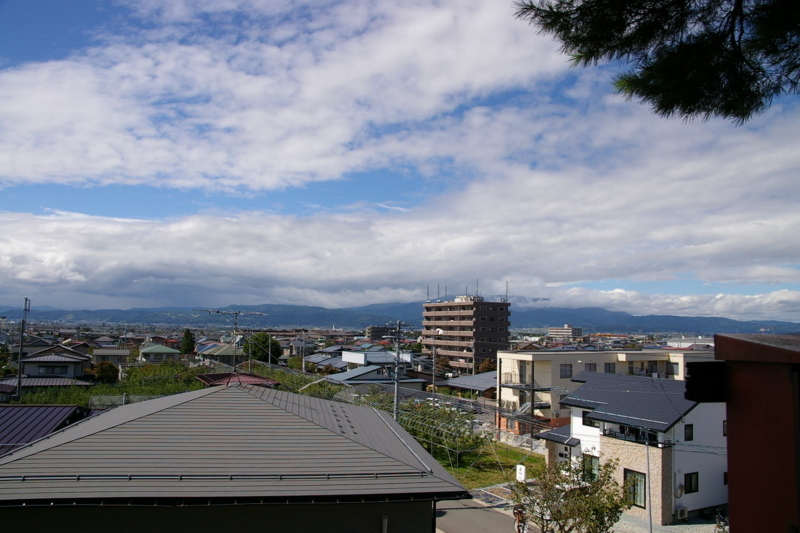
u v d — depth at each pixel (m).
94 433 7.30
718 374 2.30
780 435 1.99
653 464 16.09
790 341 2.09
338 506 6.77
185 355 63.88
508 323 72.31
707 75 4.38
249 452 7.20
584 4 4.30
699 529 15.37
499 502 17.61
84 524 6.09
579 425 19.80
